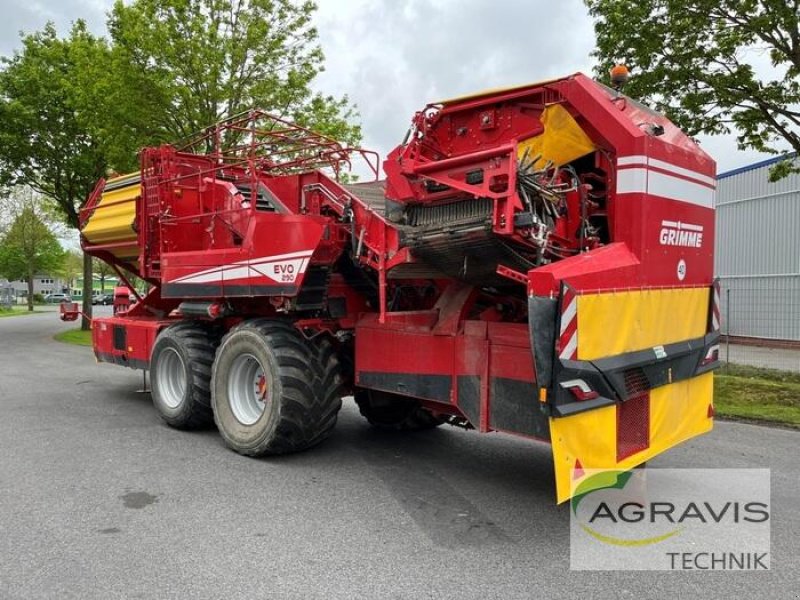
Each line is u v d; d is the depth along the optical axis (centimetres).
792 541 429
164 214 751
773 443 704
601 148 468
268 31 1379
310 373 594
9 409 833
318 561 388
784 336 1883
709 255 519
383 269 534
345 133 1516
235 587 354
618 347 429
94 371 1203
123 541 414
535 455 638
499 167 435
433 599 343
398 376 552
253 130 699
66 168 2077
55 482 530
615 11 1032
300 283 567
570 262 411
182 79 1334
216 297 659
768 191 2009
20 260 5612
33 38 1994
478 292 520
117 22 1466
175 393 739
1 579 361
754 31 942
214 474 560
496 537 430
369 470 579
